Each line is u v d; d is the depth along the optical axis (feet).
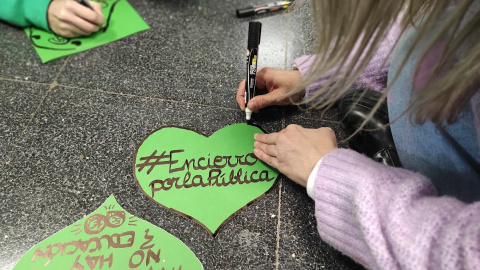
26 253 1.75
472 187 1.69
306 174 1.84
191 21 2.93
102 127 2.23
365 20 1.34
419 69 1.47
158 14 2.97
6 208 1.89
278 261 1.77
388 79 2.09
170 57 2.66
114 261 1.73
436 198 1.29
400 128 2.01
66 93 2.40
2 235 1.80
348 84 1.57
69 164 2.06
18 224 1.84
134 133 2.21
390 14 1.33
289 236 1.85
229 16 2.99
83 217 1.87
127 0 3.06
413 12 1.57
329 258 1.79
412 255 1.15
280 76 2.36
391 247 1.24
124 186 1.99
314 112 2.40
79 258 1.74
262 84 2.43
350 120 2.25
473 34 1.28
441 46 1.42
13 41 2.70
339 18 1.37
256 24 2.20
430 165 1.87
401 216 1.24
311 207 1.96
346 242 1.55
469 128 1.54
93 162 2.08
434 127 1.73
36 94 2.39
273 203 1.97
